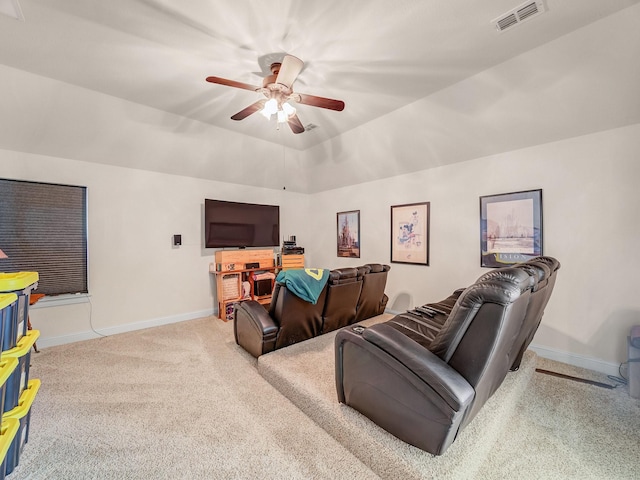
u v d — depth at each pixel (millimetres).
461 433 1533
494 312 1226
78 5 1744
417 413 1382
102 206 3527
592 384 2326
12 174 2965
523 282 1261
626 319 2418
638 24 1791
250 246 4844
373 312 3594
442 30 1975
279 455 1597
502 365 1575
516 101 2568
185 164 4074
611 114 2334
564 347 2725
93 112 2961
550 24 1916
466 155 3340
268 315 2604
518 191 2988
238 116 2621
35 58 2273
